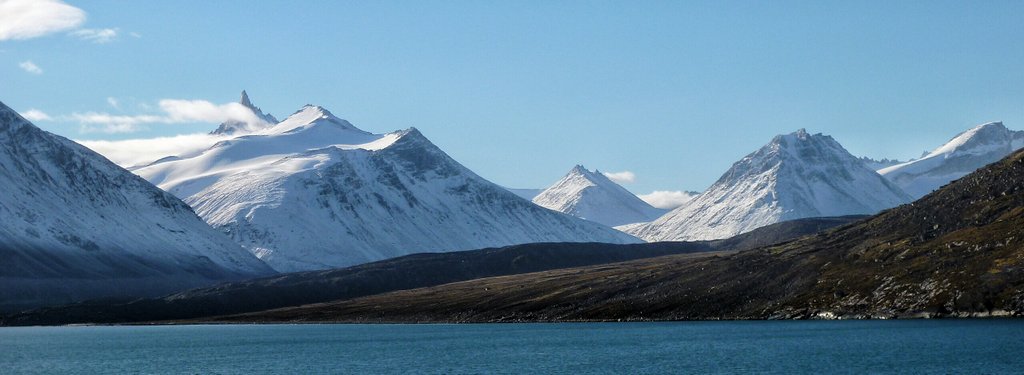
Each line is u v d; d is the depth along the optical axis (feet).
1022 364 633.20
